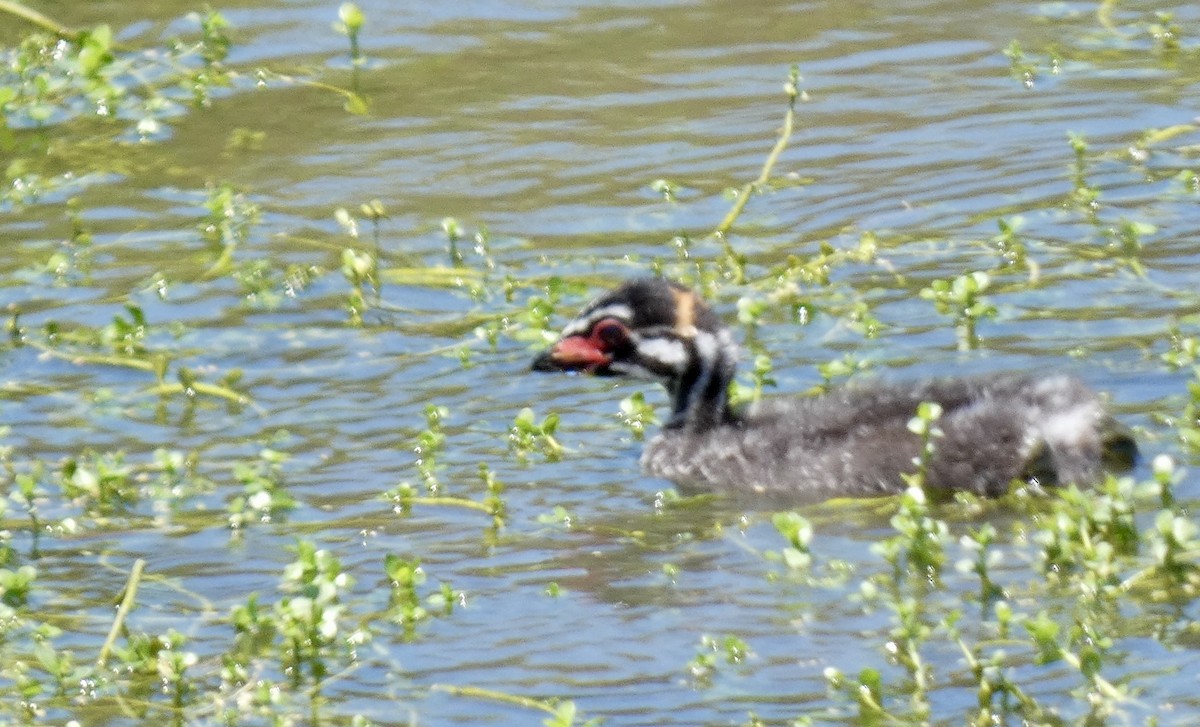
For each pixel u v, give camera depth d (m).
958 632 12.42
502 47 25.19
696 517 14.78
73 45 24.66
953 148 21.78
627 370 16.95
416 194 21.42
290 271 19.52
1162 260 18.73
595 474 15.60
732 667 12.31
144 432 16.47
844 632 12.68
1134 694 11.67
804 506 14.98
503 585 13.62
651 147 22.30
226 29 25.67
